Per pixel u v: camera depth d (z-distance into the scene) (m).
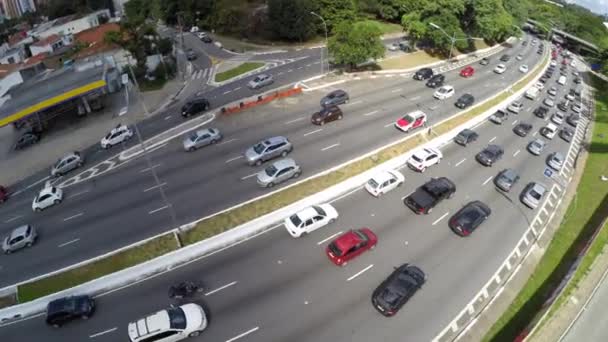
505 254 27.00
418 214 30.09
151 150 39.62
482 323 22.08
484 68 69.19
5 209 33.94
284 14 74.25
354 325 21.52
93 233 29.00
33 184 37.25
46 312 22.95
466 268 25.53
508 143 42.22
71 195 34.22
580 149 44.66
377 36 55.53
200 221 28.83
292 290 23.58
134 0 102.69
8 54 84.88
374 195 31.91
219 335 21.05
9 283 25.50
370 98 49.94
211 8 86.06
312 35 78.81
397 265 25.47
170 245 26.91
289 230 27.50
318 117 42.19
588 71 84.56
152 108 50.72
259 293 23.42
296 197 31.03
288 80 56.81
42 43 80.81
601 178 38.47
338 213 30.02
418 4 81.94
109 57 58.50
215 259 26.03
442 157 38.31
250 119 44.62
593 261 26.58
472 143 41.31
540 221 30.81
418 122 41.62
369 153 36.81
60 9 121.31
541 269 26.25
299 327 21.41
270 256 26.12
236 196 31.45
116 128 42.19
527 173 37.06
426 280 24.36
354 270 25.00
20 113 42.28
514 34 82.69
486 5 72.12
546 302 23.52
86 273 25.42
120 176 35.88
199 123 44.53
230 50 74.62
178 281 24.44
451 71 65.50
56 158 41.12
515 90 58.25
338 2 77.31
